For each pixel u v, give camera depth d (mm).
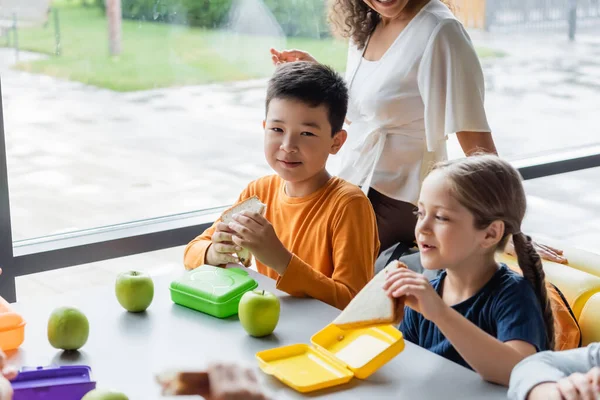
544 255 1875
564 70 3168
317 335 1171
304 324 1265
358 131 2027
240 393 1038
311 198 1602
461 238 1252
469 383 1081
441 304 1124
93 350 1162
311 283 1396
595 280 1720
